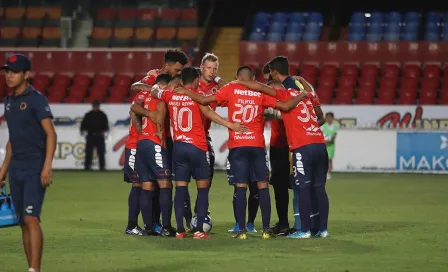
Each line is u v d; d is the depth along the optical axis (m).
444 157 87.44
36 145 27.92
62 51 110.00
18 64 27.66
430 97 100.69
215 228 43.81
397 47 106.50
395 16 113.44
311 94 40.25
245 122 38.41
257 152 38.53
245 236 38.78
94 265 31.23
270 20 116.19
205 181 39.09
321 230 39.53
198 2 121.44
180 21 118.44
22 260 32.72
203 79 41.72
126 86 106.12
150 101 39.72
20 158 27.91
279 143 41.12
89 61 109.50
